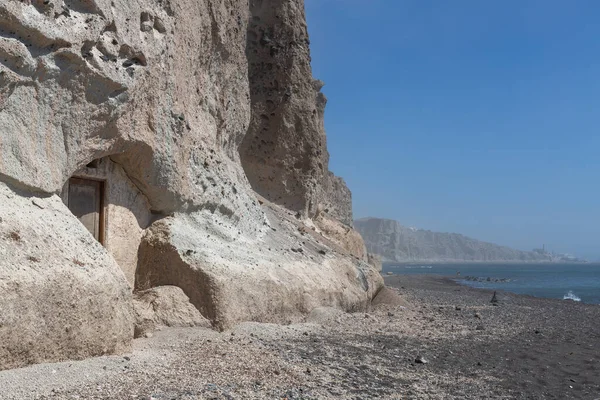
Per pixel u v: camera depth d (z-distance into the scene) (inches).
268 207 660.1
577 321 686.5
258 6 772.6
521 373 347.6
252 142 754.2
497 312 730.2
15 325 220.5
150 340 315.6
